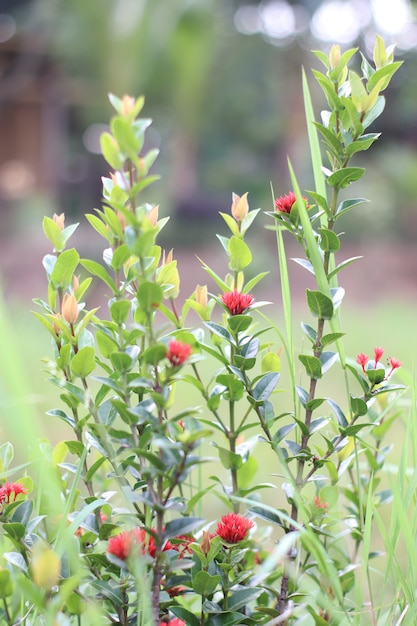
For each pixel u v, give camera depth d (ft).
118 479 3.41
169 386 3.47
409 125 50.11
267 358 3.72
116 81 35.27
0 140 40.81
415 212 38.32
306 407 3.54
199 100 38.24
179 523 3.19
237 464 3.58
